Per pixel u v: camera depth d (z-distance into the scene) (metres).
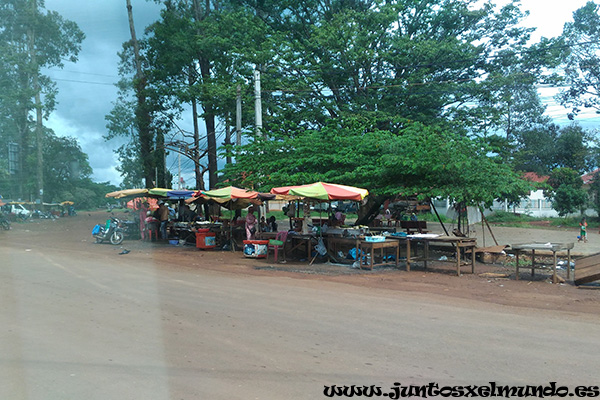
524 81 25.69
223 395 3.51
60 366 2.97
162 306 6.55
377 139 16.22
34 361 2.71
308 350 4.90
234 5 28.97
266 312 6.66
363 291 8.98
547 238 23.05
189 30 24.36
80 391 2.74
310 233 13.91
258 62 23.95
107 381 2.96
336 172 16.59
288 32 28.72
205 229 16.75
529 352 5.12
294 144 17.77
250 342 5.04
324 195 12.85
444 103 26.28
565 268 12.31
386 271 12.01
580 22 32.75
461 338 5.64
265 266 12.66
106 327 3.47
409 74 26.42
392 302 7.89
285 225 32.03
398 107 26.22
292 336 5.41
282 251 15.11
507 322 6.58
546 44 26.02
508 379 4.29
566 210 35.56
